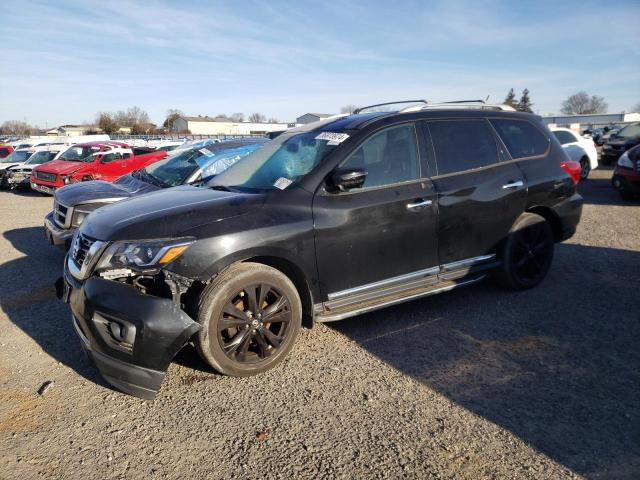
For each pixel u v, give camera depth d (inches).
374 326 165.9
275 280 132.6
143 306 115.7
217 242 123.7
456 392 124.3
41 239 315.9
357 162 149.8
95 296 118.5
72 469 99.2
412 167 160.2
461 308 179.6
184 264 120.5
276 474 96.6
